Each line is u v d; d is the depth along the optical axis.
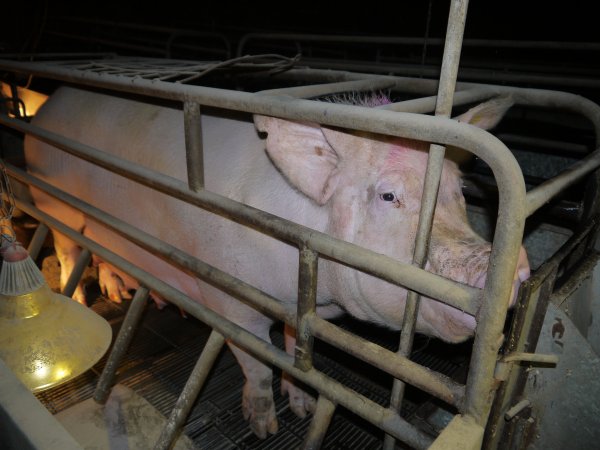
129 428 2.51
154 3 10.95
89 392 2.82
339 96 2.26
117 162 2.10
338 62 5.08
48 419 1.15
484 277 1.49
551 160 3.49
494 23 9.28
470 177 2.74
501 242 1.14
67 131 3.14
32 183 2.82
